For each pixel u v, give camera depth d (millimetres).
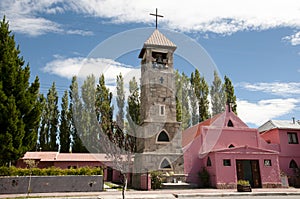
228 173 21797
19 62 20641
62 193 17891
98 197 15484
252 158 22750
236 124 25812
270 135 28203
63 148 35219
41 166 27766
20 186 18250
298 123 29844
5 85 18594
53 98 38406
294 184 24234
